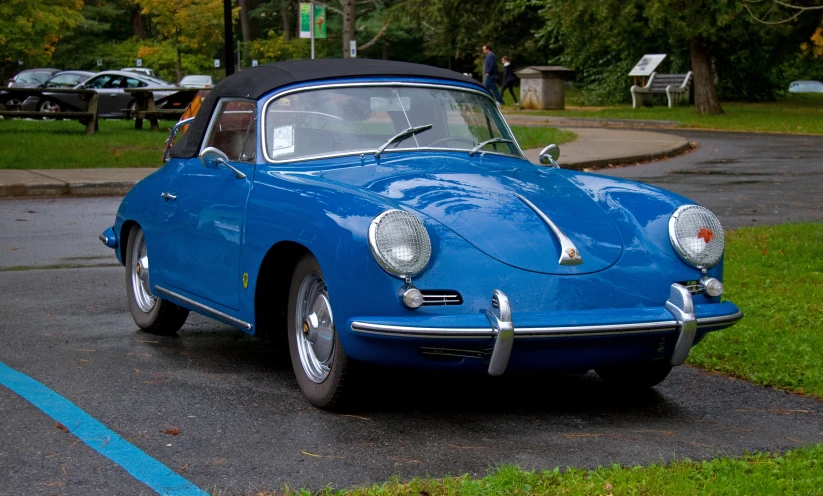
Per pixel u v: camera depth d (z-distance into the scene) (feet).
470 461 12.23
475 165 16.28
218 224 16.34
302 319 14.80
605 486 10.98
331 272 13.25
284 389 15.69
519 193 14.87
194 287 17.30
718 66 126.21
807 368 16.67
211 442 12.96
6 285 24.70
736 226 32.76
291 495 10.94
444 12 159.74
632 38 111.86
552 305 13.09
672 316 13.62
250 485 11.37
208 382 16.10
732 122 86.99
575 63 132.26
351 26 55.88
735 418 14.39
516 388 15.97
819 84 161.58
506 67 119.03
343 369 13.69
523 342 12.85
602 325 13.02
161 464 12.09
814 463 11.98
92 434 13.29
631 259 13.98
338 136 16.52
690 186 43.91
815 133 76.74
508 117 99.40
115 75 91.45
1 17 137.08
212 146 17.94
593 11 96.48
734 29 95.40
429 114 17.40
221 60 216.95
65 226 34.68
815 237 29.35
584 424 13.97
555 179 16.19
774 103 124.47
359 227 13.05
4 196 42.86
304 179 15.06
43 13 138.21
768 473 11.50
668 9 91.56
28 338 19.27
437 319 12.63
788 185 44.32
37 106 84.23
